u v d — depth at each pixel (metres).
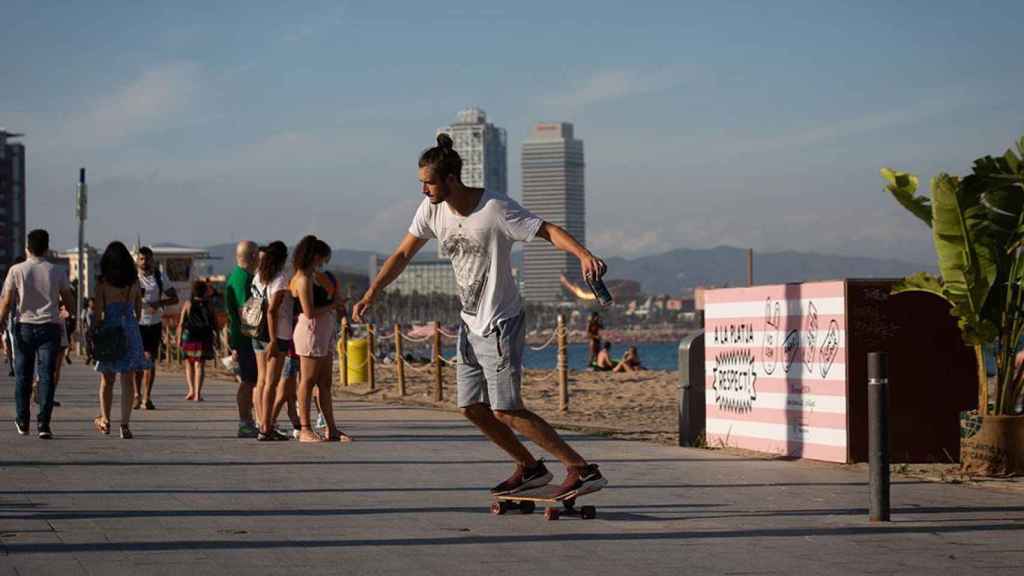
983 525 7.58
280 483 9.55
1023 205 10.49
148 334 18.19
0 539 6.85
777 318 11.62
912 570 6.20
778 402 11.63
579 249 7.40
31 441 12.88
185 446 12.50
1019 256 10.38
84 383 25.77
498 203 7.62
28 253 13.40
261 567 6.13
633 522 7.71
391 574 6.00
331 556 6.46
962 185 10.40
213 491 9.03
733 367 12.28
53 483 9.41
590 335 41.22
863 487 9.39
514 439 8.02
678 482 9.72
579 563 6.33
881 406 7.72
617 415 18.20
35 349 13.47
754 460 11.27
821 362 11.09
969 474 10.19
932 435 10.91
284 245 13.20
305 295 12.91
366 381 27.41
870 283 10.80
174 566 6.12
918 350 10.88
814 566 6.28
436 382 21.39
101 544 6.72
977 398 10.96
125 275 13.38
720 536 7.19
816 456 11.16
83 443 12.72
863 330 10.79
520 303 7.86
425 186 7.64
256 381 13.66
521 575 6.01
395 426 15.24
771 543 6.95
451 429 14.80
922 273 10.64
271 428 13.19
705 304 12.75
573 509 7.97
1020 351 10.80
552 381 29.08
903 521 7.74
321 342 13.02
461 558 6.44
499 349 7.75
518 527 7.49
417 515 7.95
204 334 20.67
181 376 30.97
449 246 7.79
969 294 10.30
